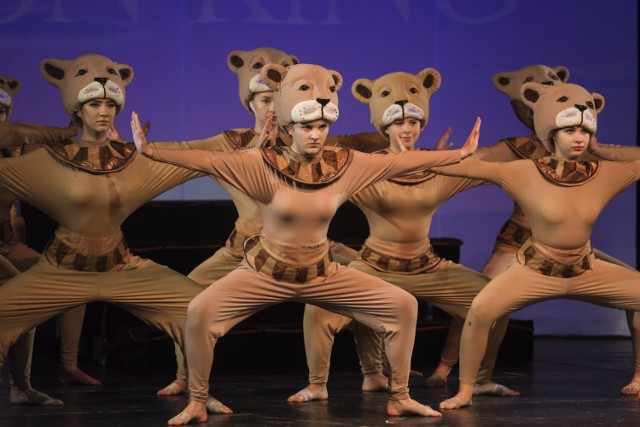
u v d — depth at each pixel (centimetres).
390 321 1038
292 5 1705
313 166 1014
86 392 1199
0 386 1252
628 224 1727
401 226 1180
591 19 1723
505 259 1302
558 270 1112
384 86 1206
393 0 1720
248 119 1708
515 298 1109
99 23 1658
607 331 1742
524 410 1077
